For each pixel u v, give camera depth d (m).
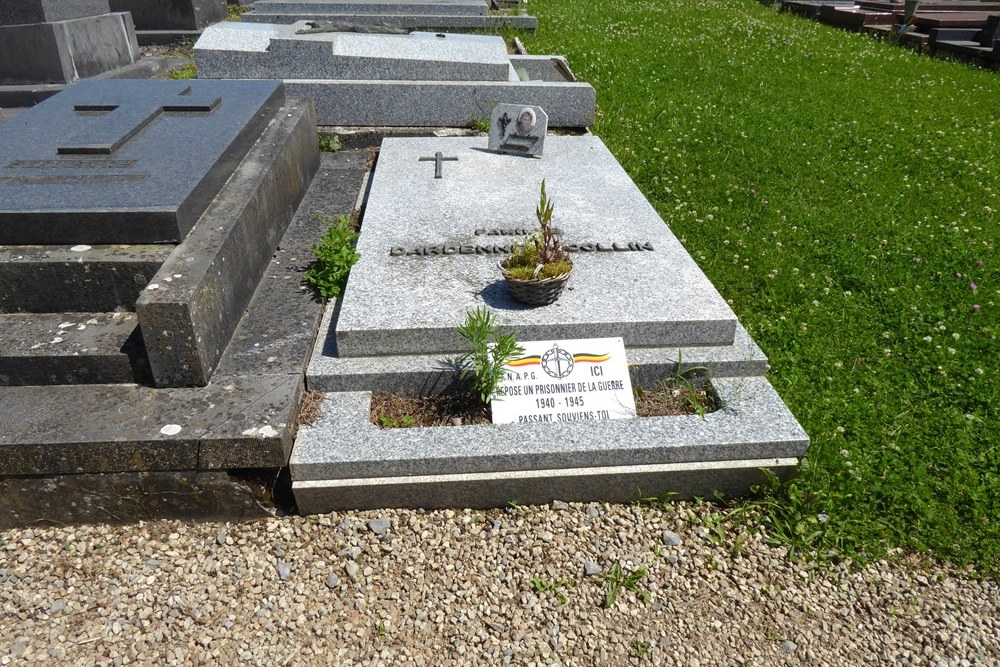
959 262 5.80
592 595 3.16
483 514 3.54
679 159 7.75
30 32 8.25
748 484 3.63
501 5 15.54
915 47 14.22
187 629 2.98
